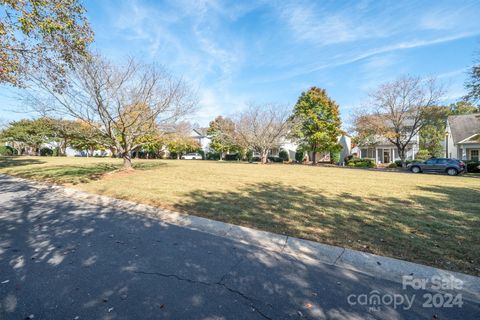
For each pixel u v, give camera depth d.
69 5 6.85
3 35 6.13
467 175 17.30
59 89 8.83
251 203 6.65
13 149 41.50
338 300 2.61
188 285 2.84
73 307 2.41
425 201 7.13
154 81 11.74
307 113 30.77
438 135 35.47
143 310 2.38
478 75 15.06
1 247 3.78
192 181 10.59
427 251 3.70
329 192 8.46
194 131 53.12
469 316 2.40
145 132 12.86
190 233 4.59
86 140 12.92
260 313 2.38
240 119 27.98
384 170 20.80
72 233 4.43
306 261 3.55
